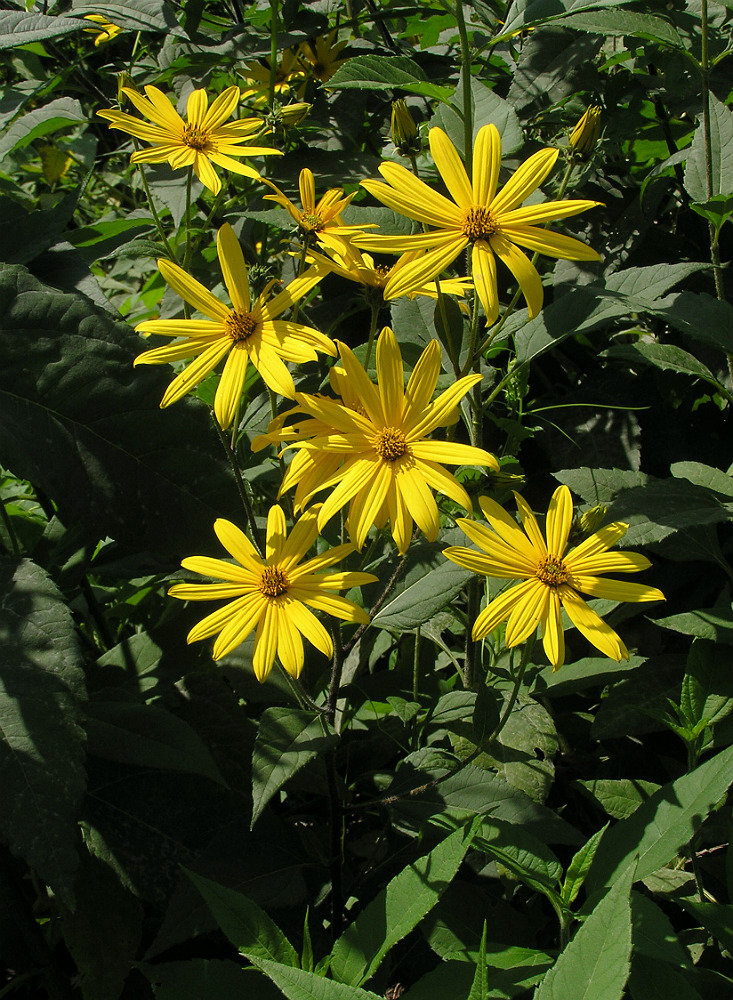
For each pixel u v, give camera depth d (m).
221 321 0.47
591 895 0.45
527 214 0.46
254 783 0.44
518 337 0.59
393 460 0.45
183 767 0.50
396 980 0.59
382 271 0.52
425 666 0.67
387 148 0.71
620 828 0.46
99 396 0.49
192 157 0.55
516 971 0.44
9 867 0.56
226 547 0.47
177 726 0.52
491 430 0.74
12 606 0.47
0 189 0.87
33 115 0.76
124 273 1.25
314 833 0.60
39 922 0.64
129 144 0.82
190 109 0.56
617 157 0.78
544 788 0.56
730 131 0.63
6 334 0.49
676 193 0.81
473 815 0.51
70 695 0.46
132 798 0.55
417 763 0.53
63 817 0.44
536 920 0.54
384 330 0.45
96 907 0.54
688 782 0.46
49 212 0.56
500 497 0.59
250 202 0.76
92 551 0.61
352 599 0.52
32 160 1.14
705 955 0.53
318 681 0.59
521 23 0.58
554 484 0.76
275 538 0.47
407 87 0.60
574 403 0.72
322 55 0.81
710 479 0.60
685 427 0.75
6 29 0.62
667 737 0.67
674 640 0.71
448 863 0.43
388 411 0.45
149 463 0.50
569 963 0.39
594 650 0.69
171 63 0.81
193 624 0.59
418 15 0.85
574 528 0.48
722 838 0.55
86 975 0.54
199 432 0.50
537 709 0.59
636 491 0.56
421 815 0.51
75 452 0.49
